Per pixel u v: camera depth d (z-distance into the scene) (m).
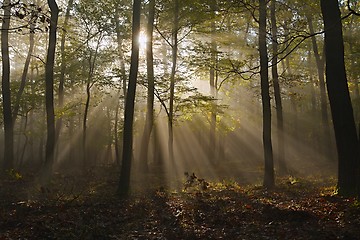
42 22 8.30
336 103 11.27
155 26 21.81
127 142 13.76
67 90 29.39
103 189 15.66
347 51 22.09
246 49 20.31
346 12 21.17
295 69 31.72
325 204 10.15
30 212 10.32
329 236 7.33
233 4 14.74
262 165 28.19
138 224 9.41
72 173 23.08
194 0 18.45
